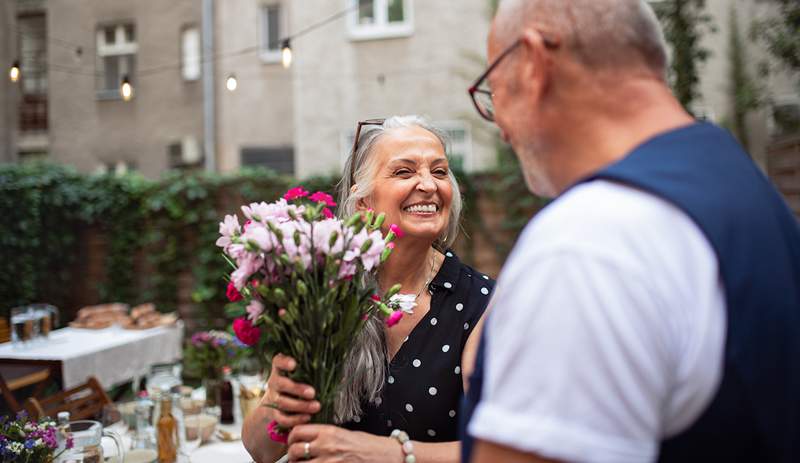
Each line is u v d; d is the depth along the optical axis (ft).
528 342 1.91
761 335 1.96
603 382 1.81
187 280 21.36
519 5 2.43
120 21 32.40
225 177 20.99
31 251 20.85
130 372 12.93
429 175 4.58
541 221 2.10
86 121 32.76
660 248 1.93
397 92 29.43
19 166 21.02
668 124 2.27
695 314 1.91
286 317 3.62
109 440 6.52
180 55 31.78
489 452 1.97
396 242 4.56
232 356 8.90
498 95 2.54
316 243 3.66
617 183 2.07
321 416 3.90
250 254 3.65
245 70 30.60
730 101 25.00
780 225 2.22
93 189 21.29
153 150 32.09
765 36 19.77
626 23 2.28
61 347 12.19
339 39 29.78
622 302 1.84
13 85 32.09
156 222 21.33
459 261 4.82
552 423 1.82
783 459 2.01
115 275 21.34
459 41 28.96
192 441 7.27
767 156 17.76
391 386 4.42
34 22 34.47
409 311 4.08
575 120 2.33
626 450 1.81
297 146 30.22
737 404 1.93
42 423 6.06
